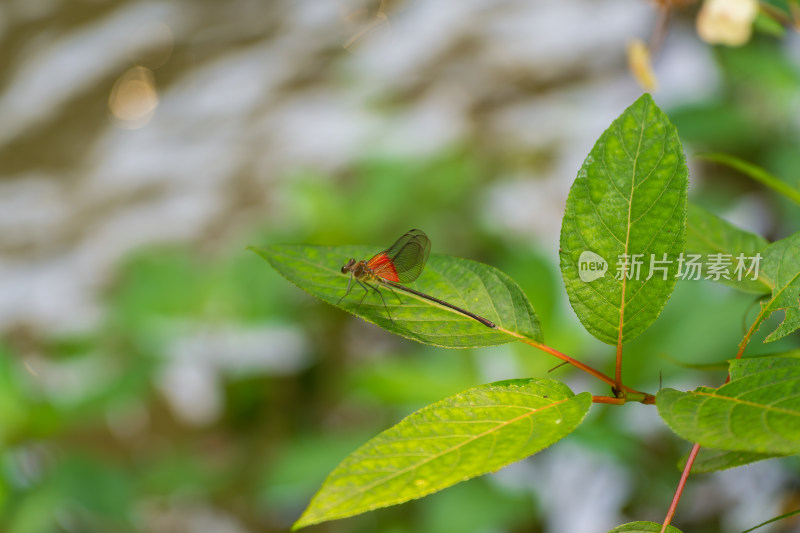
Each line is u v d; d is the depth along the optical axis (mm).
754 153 1177
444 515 942
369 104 1647
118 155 1862
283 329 1222
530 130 1476
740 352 486
